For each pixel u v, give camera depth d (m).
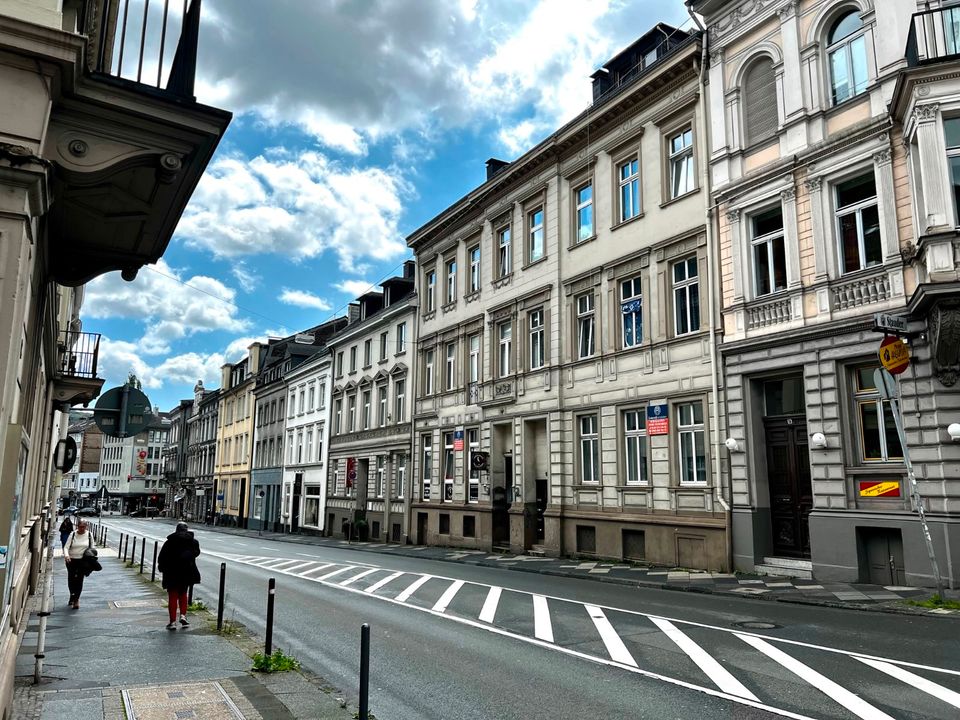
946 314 11.95
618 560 19.52
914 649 8.02
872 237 14.36
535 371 23.92
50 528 22.69
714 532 16.72
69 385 15.46
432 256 32.22
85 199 7.12
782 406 16.12
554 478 22.36
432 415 30.66
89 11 6.56
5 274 4.65
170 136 6.05
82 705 6.07
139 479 113.12
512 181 26.22
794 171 15.77
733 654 7.92
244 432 61.22
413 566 19.95
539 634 9.34
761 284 16.70
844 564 13.78
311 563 21.05
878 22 14.41
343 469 39.81
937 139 12.34
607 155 21.98
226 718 5.73
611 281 21.14
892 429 13.57
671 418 18.44
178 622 10.28
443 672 7.49
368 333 38.44
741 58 17.48
